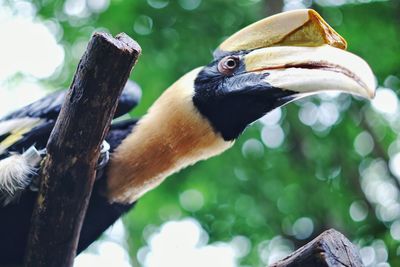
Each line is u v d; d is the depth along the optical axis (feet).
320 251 18.72
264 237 47.34
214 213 47.62
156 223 47.83
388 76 45.27
